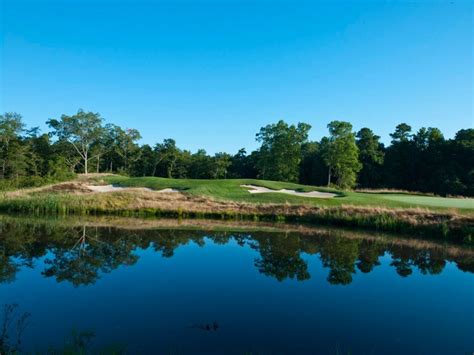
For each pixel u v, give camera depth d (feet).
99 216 83.10
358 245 51.65
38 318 24.30
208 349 20.26
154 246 48.70
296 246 50.29
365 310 26.68
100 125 242.17
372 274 36.37
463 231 57.62
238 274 35.58
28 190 109.91
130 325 23.39
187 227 67.21
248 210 83.97
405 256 45.03
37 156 218.79
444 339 22.17
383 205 84.02
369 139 238.07
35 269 36.14
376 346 21.13
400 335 22.62
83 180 126.62
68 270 35.96
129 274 34.94
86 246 47.75
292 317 25.18
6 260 39.60
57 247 46.80
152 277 34.09
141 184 115.03
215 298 28.66
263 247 49.26
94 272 35.50
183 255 43.65
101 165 286.05
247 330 22.93
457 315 25.99
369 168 236.22
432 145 221.05
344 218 73.00
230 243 51.83
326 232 63.31
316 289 31.27
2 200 93.50
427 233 61.62
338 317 25.31
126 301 27.73
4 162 191.72
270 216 80.53
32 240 51.49
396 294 30.40
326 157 202.80
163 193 98.17
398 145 239.71
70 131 234.58
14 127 219.61
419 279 34.76
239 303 27.66
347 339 21.94
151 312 25.64
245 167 306.14
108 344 20.61
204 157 292.81
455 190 188.44
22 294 28.94
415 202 95.86
